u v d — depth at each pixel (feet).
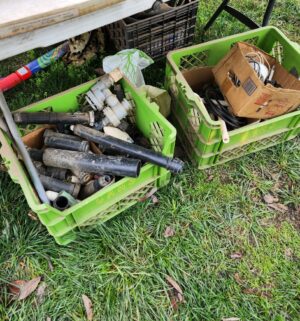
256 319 4.21
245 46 4.93
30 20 2.38
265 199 5.21
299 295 4.41
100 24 2.92
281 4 8.00
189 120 4.97
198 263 4.57
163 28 5.93
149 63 5.43
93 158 4.25
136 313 4.17
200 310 4.22
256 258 4.68
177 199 5.07
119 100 4.89
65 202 4.00
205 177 5.32
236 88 4.70
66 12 2.50
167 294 4.31
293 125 5.24
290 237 4.88
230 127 5.12
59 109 4.83
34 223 4.68
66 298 4.22
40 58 6.07
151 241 4.67
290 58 5.36
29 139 4.72
